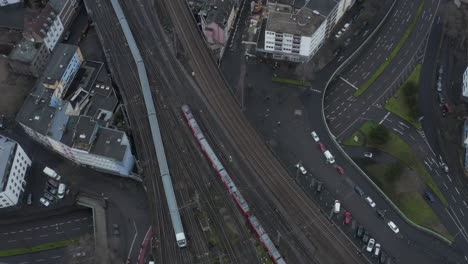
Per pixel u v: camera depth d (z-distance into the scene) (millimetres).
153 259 195625
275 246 195375
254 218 198750
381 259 193750
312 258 193375
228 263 192875
